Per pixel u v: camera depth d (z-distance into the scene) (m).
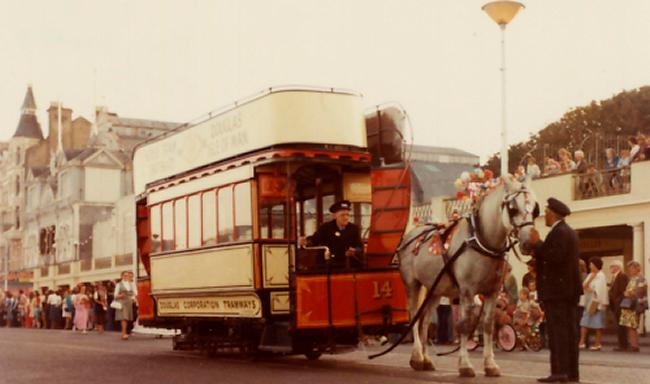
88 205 72.12
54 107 86.62
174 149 17.59
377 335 14.27
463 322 12.34
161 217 17.94
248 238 14.55
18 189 90.44
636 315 18.03
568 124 51.78
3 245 91.69
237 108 15.30
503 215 11.59
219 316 15.66
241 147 15.09
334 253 14.48
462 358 12.38
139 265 19.28
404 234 13.90
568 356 11.48
